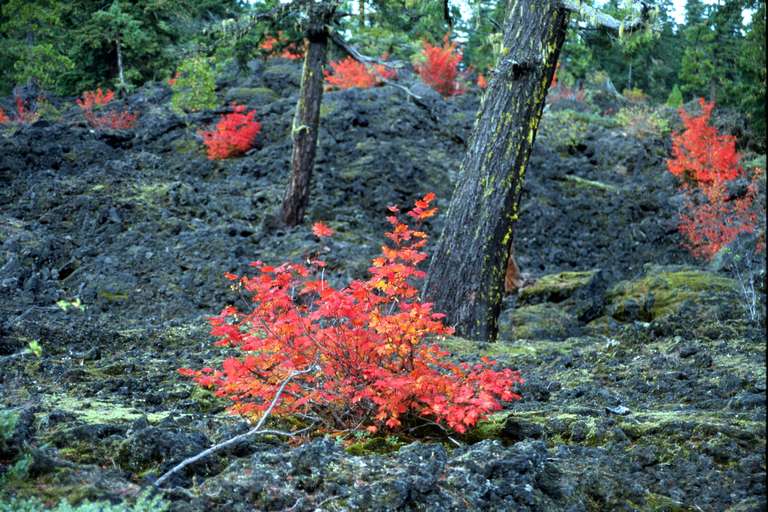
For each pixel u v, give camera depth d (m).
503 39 8.56
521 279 13.44
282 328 4.45
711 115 23.84
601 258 16.66
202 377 4.59
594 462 4.12
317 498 3.21
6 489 2.93
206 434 4.21
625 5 8.30
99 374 6.03
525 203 18.05
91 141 18.70
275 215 14.41
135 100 23.45
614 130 23.19
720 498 3.76
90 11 27.33
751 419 4.78
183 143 19.69
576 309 11.00
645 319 10.27
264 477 3.30
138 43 26.11
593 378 6.49
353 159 18.27
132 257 12.23
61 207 14.07
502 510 3.32
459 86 27.08
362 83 23.59
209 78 21.77
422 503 3.25
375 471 3.46
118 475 3.30
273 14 14.17
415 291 4.91
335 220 15.21
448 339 7.91
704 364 6.56
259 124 19.67
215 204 15.23
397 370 4.64
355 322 4.53
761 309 8.76
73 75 27.70
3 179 15.93
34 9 27.72
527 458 3.73
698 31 28.09
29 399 4.98
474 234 8.30
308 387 4.59
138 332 8.10
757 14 22.14
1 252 11.95
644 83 42.31
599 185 19.41
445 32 26.30
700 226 17.00
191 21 23.88
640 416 5.00
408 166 18.11
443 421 4.71
